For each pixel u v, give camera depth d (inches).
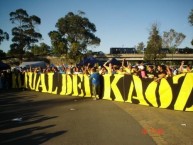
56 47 3169.3
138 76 497.0
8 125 351.6
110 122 353.1
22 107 499.2
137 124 339.0
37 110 460.1
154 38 3002.0
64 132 309.3
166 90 441.4
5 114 431.8
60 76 705.0
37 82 804.6
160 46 3014.3
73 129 321.7
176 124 333.7
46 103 541.3
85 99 587.2
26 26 3400.6
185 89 418.0
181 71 538.0
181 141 268.2
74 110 447.8
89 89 623.2
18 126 344.5
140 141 270.4
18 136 297.1
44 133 307.0
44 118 390.3
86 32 3339.1
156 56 3019.2
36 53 3457.2
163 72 466.0
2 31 3206.2
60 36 3240.7
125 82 524.1
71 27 3304.6
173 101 431.2
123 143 265.4
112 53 3700.8
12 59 3376.0
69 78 677.3
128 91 518.0
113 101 542.6
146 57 3041.3
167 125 330.3
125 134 295.7
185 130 307.0
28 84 857.5
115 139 278.8
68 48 3213.6
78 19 3292.3
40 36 3484.3
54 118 387.9
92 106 485.1
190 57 3548.2
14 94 736.3
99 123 349.4
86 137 288.0
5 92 800.9
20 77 895.1
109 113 413.7
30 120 379.6
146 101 478.0
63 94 695.1
